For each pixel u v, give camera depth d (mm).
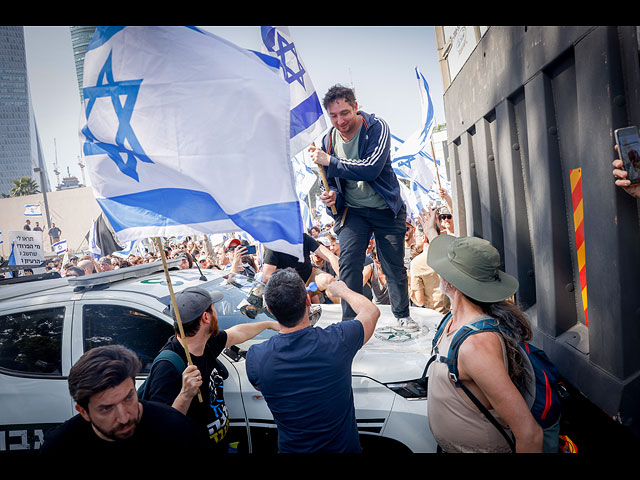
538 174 1908
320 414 1835
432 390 1794
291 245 1968
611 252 1448
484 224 2736
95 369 1368
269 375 1837
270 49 2688
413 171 5523
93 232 7957
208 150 1931
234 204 1941
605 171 1445
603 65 1396
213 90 1910
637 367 1417
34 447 2666
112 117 1984
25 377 2768
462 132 3035
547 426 1614
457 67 3154
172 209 2025
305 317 1922
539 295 2004
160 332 2740
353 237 2912
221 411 2260
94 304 2873
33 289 3223
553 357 1907
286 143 1934
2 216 36750
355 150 2738
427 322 3236
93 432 1508
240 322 3066
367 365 2539
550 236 1844
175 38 1911
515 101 2193
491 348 1553
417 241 6266
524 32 1918
